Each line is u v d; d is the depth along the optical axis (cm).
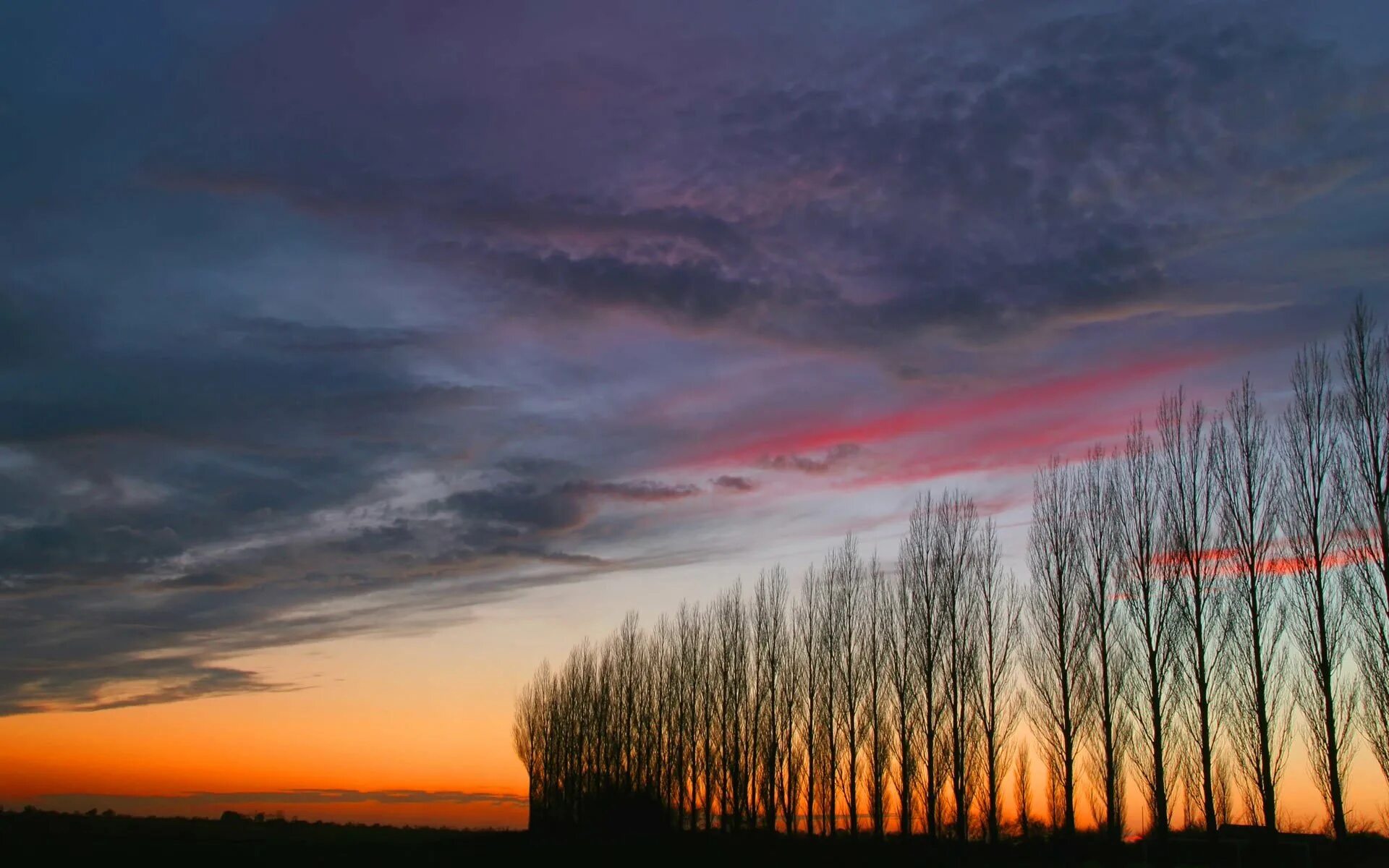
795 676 6022
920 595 5081
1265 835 3488
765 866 5931
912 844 4916
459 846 7594
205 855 6700
